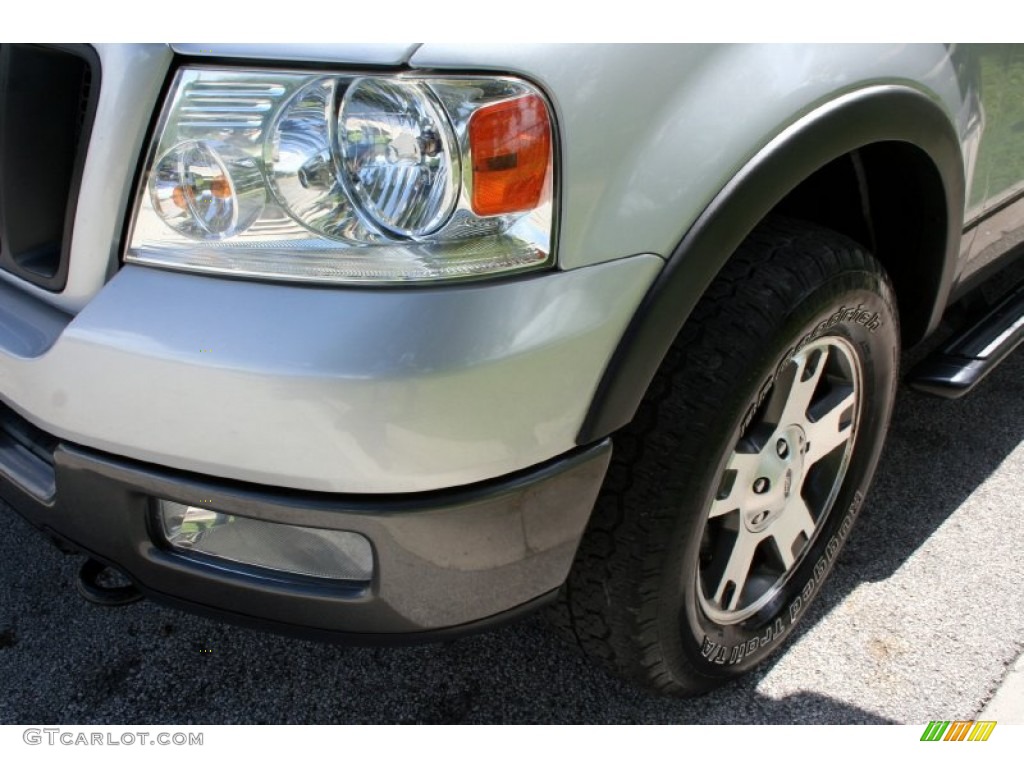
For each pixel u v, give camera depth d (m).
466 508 1.32
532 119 1.24
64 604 2.15
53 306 1.47
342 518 1.29
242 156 1.25
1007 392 2.95
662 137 1.32
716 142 1.36
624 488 1.52
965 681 1.96
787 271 1.56
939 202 1.88
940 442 2.71
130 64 1.28
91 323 1.30
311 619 1.43
